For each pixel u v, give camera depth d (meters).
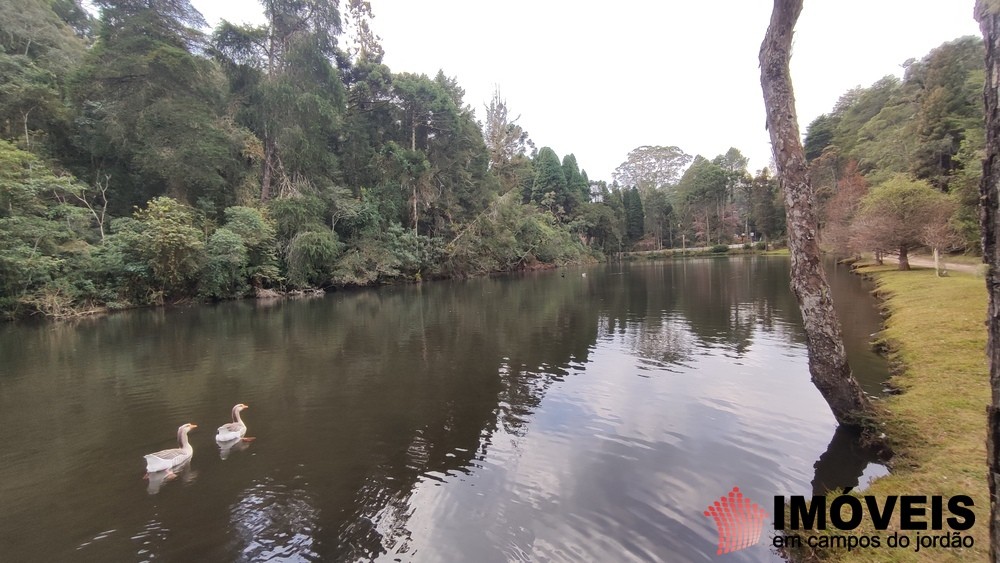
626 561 4.29
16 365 12.36
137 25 27.31
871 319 15.05
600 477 5.92
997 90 2.31
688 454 6.48
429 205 42.44
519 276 43.72
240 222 27.78
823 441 6.73
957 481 4.97
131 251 23.89
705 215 79.56
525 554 4.43
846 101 61.09
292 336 15.91
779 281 29.50
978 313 12.15
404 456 6.68
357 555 4.48
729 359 11.46
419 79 44.19
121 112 26.64
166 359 12.80
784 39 6.74
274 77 35.00
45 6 30.88
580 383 9.92
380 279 36.97
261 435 7.57
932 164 32.75
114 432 7.85
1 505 5.58
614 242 72.75
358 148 40.09
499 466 6.30
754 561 4.22
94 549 4.71
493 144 59.59
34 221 20.33
